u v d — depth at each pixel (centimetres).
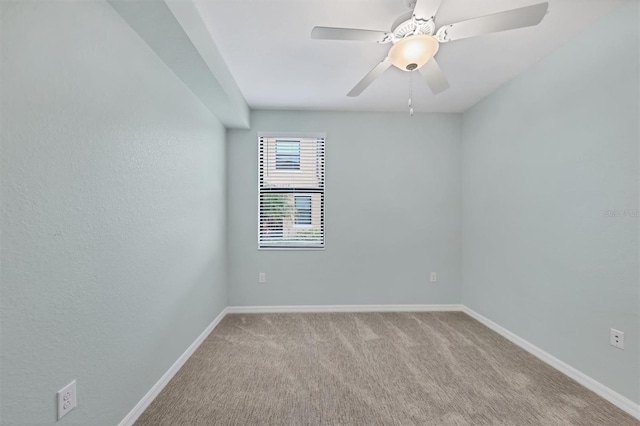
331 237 320
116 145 132
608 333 165
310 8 155
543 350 212
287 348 231
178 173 196
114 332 132
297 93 271
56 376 102
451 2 152
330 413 155
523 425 147
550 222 206
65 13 104
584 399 167
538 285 216
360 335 256
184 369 199
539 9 121
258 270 318
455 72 233
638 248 151
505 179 254
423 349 229
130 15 131
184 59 169
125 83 138
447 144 325
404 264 324
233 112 261
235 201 316
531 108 223
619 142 159
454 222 323
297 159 322
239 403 163
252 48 195
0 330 84
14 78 87
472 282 305
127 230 141
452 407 160
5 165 85
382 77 238
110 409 130
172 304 189
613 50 161
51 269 100
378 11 157
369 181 322
